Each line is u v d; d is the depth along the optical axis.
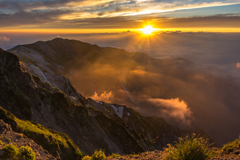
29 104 32.06
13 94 31.45
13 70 34.62
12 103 30.19
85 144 34.03
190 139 6.28
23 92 33.62
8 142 9.24
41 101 34.34
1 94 30.41
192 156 5.92
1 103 29.30
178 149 6.19
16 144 9.41
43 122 31.69
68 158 17.09
